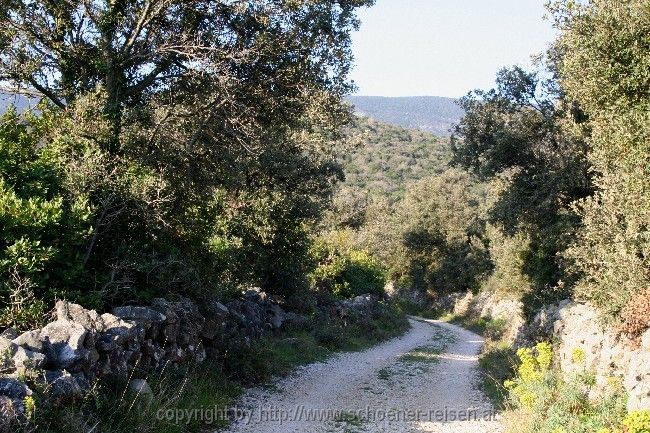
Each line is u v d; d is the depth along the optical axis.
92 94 11.13
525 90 22.16
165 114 13.45
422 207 61.97
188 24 13.22
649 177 9.86
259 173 22.56
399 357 20.52
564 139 21.09
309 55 13.72
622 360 9.66
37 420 5.72
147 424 7.32
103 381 7.53
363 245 65.00
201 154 14.24
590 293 11.88
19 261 7.62
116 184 10.01
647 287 9.93
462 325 43.44
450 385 14.48
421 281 61.34
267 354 14.57
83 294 9.10
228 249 16.77
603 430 5.93
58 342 6.88
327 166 27.61
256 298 19.55
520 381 9.70
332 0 13.78
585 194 20.05
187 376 9.80
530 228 22.50
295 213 23.59
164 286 10.67
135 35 12.55
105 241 10.35
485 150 22.91
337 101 14.95
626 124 10.27
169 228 11.88
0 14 11.33
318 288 31.69
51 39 12.06
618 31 10.58
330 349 20.22
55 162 10.05
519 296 25.22
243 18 12.99
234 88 13.25
